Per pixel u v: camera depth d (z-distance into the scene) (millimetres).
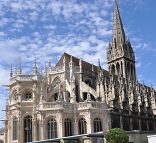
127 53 124000
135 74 126000
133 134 57250
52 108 61594
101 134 50594
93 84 82938
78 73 78438
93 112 63531
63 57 83375
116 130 47625
